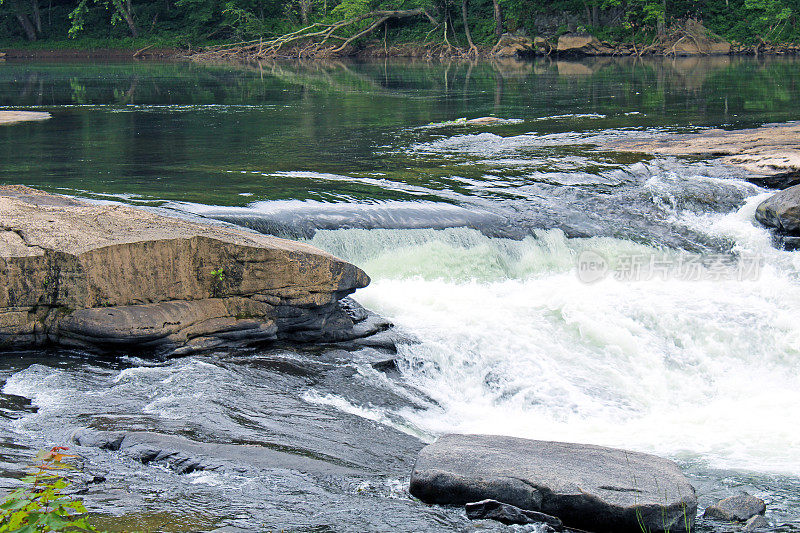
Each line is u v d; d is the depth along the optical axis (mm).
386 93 41312
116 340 10852
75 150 24328
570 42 67750
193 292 11594
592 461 8047
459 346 12500
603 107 33875
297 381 10875
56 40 82125
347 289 12406
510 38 70125
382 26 75812
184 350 11203
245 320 11703
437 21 73875
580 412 11148
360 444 9023
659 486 7555
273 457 8031
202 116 32688
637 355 12672
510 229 16781
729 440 10062
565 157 22594
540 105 35062
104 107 35812
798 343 13023
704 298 14398
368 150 24297
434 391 11758
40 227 11547
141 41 79875
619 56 67375
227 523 6457
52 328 10984
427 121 30703
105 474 7270
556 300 14148
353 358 11906
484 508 7207
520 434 10320
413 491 7555
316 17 79062
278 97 39812
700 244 17359
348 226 16062
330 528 6633
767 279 15492
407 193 18484
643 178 20359
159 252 11305
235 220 15539
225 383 10227
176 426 8617
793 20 67938
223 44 76438
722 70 50969
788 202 17203
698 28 67812
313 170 21125
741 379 12445
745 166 20938
